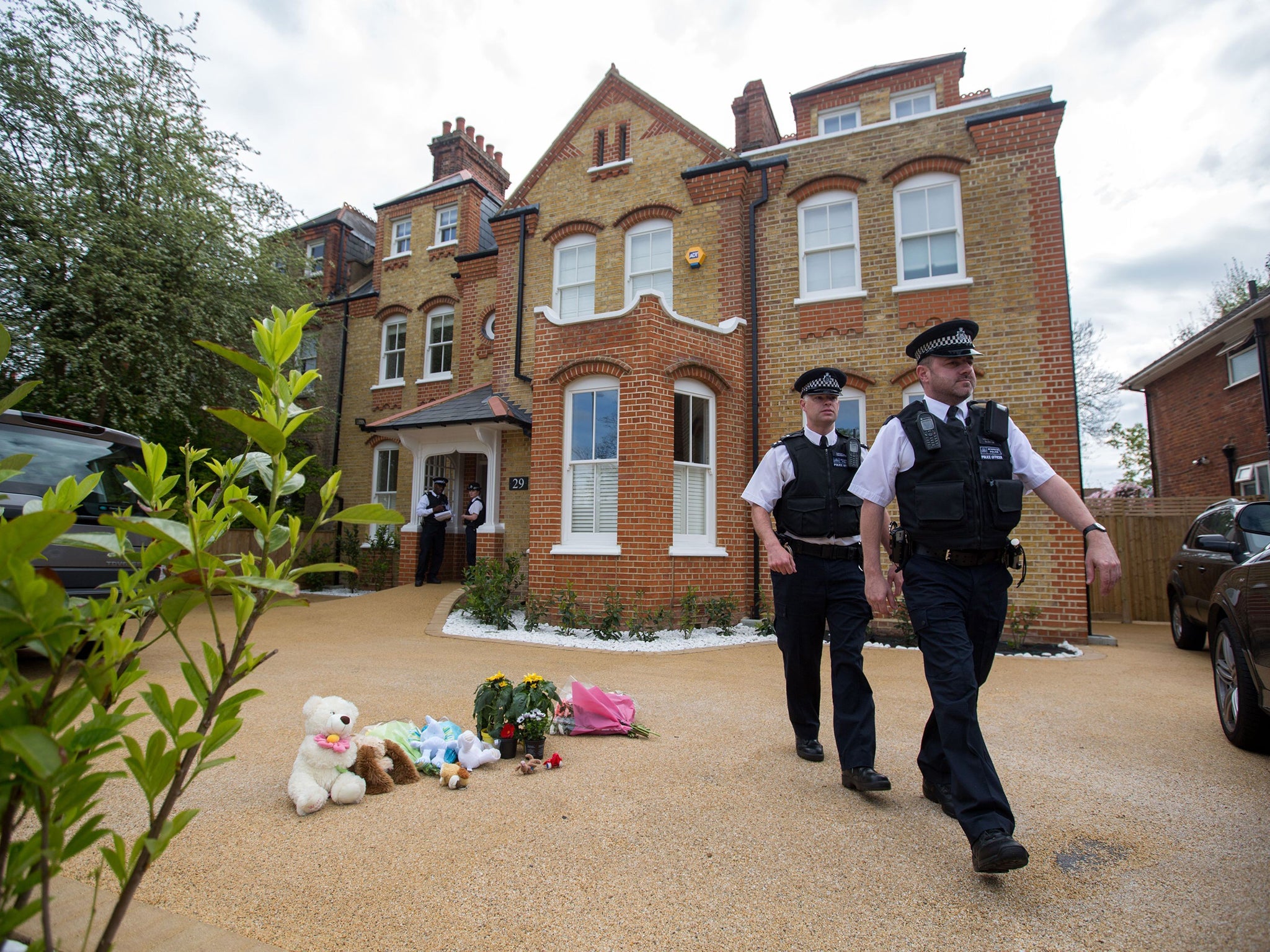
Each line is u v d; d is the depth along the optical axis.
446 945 2.20
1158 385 20.38
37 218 10.12
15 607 1.18
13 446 6.01
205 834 3.00
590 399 10.12
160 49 11.80
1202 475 17.75
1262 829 3.12
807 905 2.46
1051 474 3.24
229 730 1.48
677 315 10.02
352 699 5.36
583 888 2.57
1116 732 4.70
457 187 16.08
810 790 3.58
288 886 2.56
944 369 3.31
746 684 6.16
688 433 10.18
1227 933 2.29
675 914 2.39
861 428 10.41
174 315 11.52
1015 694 5.93
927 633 3.07
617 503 9.70
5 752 1.18
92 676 1.31
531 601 9.87
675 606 9.52
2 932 1.21
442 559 13.12
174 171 11.45
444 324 15.87
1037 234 9.74
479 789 3.60
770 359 11.02
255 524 1.59
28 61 10.45
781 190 11.33
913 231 10.51
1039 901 2.50
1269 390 14.35
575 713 4.59
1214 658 4.82
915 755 4.19
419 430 12.77
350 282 18.72
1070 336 9.44
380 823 3.15
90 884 2.56
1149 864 2.79
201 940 2.19
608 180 12.59
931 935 2.28
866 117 12.40
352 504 16.27
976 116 10.12
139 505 1.72
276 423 1.68
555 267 12.90
